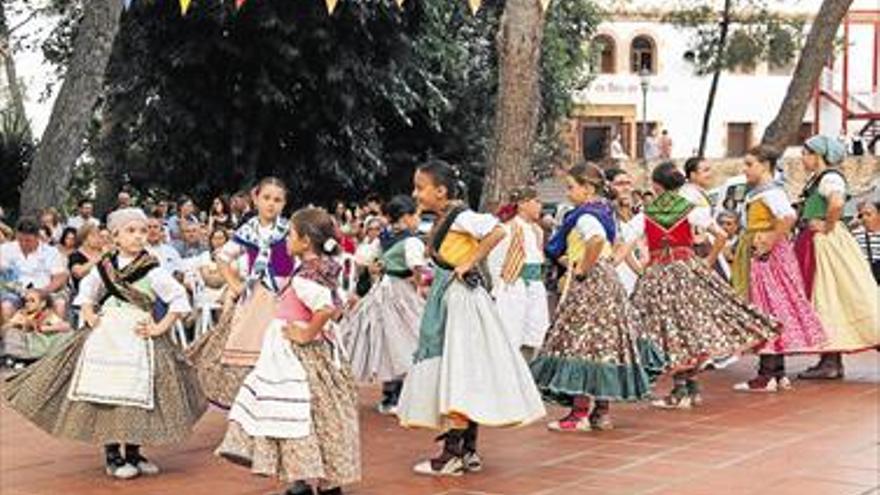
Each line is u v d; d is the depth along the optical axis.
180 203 17.31
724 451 6.86
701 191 8.76
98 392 6.30
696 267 8.29
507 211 9.23
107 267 6.41
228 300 6.94
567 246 7.57
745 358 10.99
